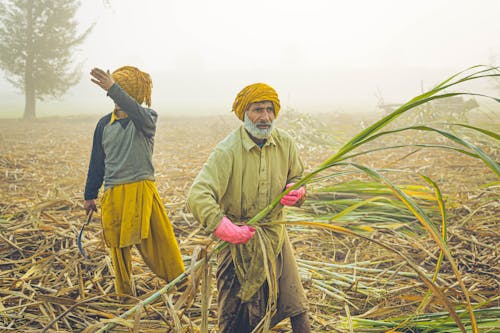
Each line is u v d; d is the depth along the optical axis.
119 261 3.10
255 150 2.21
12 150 10.99
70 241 4.38
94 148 3.13
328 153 9.80
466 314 2.52
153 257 3.16
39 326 2.91
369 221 4.76
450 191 5.62
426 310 2.97
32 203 5.77
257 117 2.14
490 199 4.91
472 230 4.28
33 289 3.33
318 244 4.35
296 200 2.27
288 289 2.29
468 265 3.72
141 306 2.06
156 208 3.14
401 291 3.28
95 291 3.41
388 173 6.79
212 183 2.13
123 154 3.03
